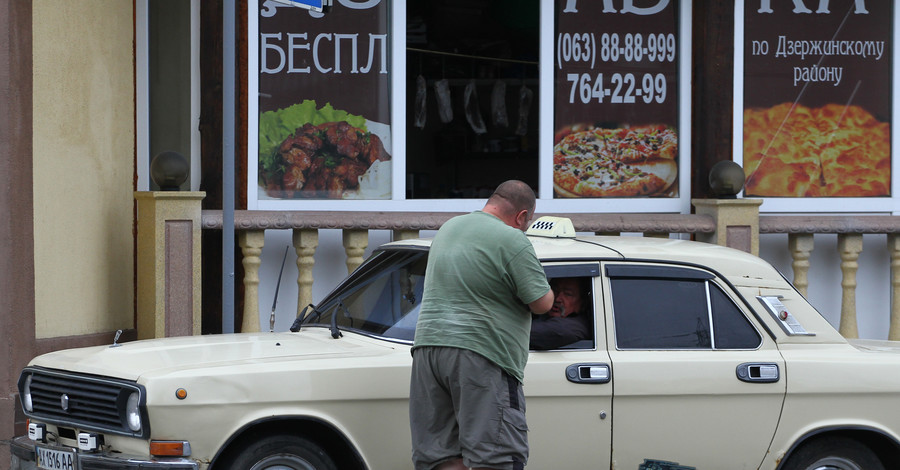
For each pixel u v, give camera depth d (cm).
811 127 4088
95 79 3334
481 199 3916
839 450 2330
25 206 3017
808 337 2339
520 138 3934
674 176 4031
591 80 3978
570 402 2172
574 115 3972
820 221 3859
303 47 3766
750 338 2305
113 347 2233
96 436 2039
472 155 3903
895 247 3950
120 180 3447
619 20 3988
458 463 2022
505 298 1995
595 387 2177
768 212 4062
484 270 1991
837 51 4097
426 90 3866
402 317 2253
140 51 3559
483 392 1962
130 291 3484
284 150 3753
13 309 2981
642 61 3997
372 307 2352
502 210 2131
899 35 4119
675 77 4019
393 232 3700
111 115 3406
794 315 2353
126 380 2002
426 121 3866
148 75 3581
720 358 2250
